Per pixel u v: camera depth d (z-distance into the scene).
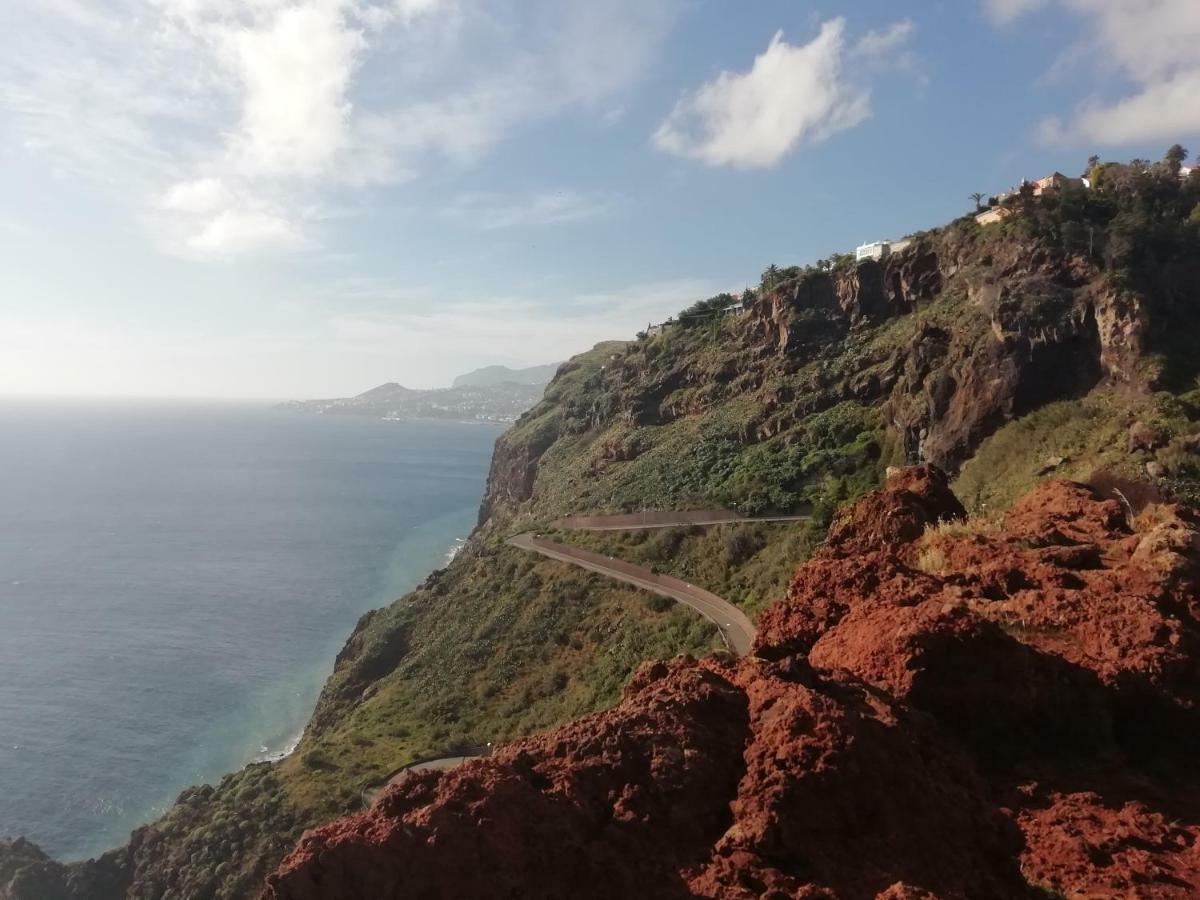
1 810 45.47
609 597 49.31
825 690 9.33
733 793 7.79
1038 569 13.16
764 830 7.00
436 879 6.36
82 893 37.06
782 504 53.50
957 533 16.20
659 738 8.15
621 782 7.71
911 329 61.78
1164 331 44.00
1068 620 11.66
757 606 42.22
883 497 18.20
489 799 6.84
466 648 51.25
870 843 7.12
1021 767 9.39
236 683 64.06
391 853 6.41
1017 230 55.69
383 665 57.19
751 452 63.59
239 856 34.38
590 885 6.61
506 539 66.56
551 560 57.00
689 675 9.50
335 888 6.23
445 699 46.34
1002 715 9.91
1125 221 51.28
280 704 60.50
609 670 41.38
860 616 12.23
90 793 47.53
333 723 52.44
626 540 57.84
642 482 67.62
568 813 7.11
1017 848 7.87
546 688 43.69
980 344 49.88
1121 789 9.09
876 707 8.98
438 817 6.64
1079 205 56.97
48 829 44.09
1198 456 33.12
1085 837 8.00
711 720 8.67
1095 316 45.59
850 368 65.31
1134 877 7.35
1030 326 47.44
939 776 8.26
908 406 54.75
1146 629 10.91
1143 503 31.70
